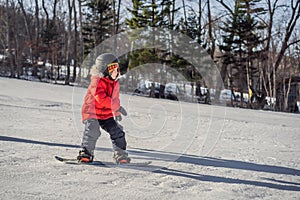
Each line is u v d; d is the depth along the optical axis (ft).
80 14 110.01
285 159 16.62
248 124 32.50
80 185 10.85
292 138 24.61
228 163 15.23
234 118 36.96
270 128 30.45
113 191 10.42
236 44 95.50
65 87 67.00
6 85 63.10
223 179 12.53
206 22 104.58
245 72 102.37
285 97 90.84
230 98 90.53
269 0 95.04
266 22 98.43
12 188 10.16
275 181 12.57
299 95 98.94
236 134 25.09
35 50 122.42
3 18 138.72
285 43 92.38
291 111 91.76
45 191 10.06
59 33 142.41
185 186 11.40
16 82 71.87
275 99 93.56
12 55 123.65
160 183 11.62
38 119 26.50
